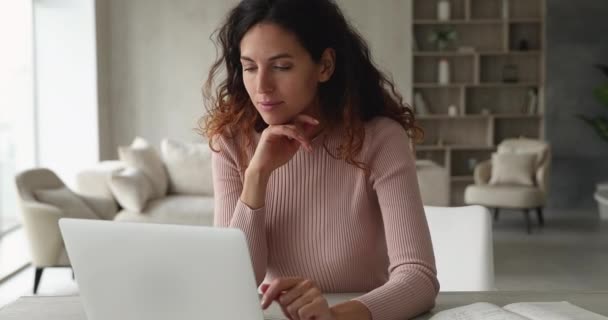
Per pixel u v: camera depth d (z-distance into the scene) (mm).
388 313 1420
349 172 1672
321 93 1677
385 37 8414
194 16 8219
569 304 1465
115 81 8227
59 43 7641
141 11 8203
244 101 1729
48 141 7672
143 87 8250
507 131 9062
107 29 8172
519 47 8742
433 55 8805
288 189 1672
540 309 1392
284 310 1323
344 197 1666
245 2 1526
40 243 5004
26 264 5879
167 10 8203
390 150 1652
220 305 1158
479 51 8672
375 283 1709
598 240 6930
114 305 1232
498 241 6922
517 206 7367
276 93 1524
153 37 8219
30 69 7430
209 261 1137
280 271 1699
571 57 8805
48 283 5352
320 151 1670
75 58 7645
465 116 8703
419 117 8719
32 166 7508
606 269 5750
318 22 1553
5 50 6711
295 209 1673
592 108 8828
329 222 1663
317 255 1667
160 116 8273
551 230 7477
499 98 8977
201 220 5738
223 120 1727
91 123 7695
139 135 8281
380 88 1735
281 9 1497
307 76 1537
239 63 1708
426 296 1489
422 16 8812
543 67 8688
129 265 1192
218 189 1758
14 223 7180
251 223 1590
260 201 1599
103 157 7934
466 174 9086
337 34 1611
